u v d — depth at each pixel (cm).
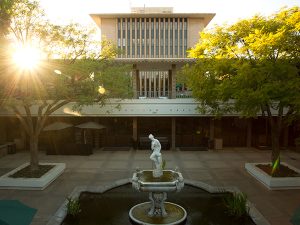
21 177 1708
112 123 2897
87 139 2856
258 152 2698
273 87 1455
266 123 2950
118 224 1291
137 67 2845
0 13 1590
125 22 7562
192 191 1691
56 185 1734
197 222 1305
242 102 1578
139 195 1623
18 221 846
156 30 7606
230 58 1705
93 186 1706
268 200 1515
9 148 2580
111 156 2517
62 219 1295
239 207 1346
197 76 1878
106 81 1839
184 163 2280
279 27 1625
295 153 2686
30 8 1661
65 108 2570
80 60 1806
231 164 2255
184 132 2933
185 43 7619
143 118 2902
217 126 2945
